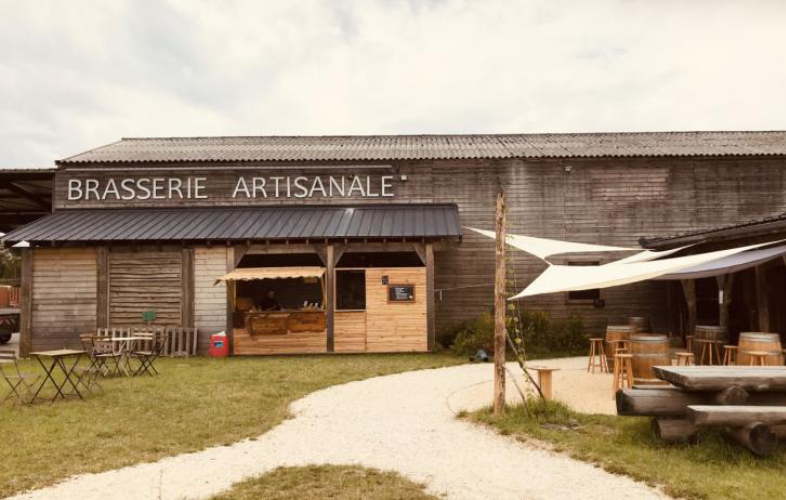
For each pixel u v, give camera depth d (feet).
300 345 54.80
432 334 54.90
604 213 64.39
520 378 39.81
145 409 30.30
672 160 64.49
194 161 64.64
